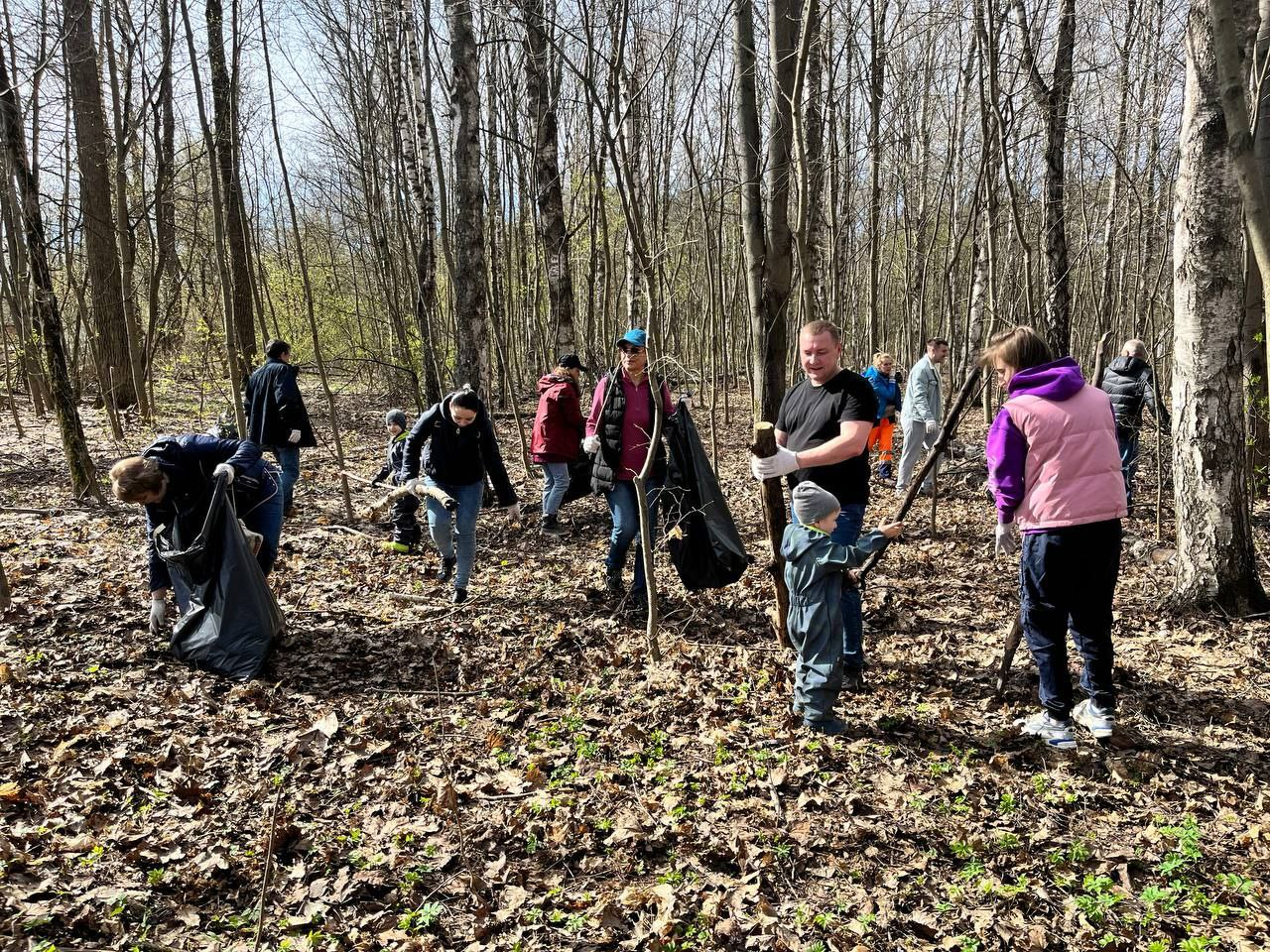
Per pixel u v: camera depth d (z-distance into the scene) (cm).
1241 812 330
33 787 343
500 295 1684
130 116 1413
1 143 764
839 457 397
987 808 339
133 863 303
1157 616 527
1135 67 1437
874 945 269
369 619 551
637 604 564
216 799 347
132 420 1448
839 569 387
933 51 1564
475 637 529
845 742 392
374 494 922
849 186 1559
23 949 257
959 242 1230
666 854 319
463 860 315
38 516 764
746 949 270
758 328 646
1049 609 373
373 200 1572
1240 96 324
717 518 541
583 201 1811
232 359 698
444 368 1415
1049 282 1144
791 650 495
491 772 377
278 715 422
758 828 330
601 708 437
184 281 1783
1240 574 519
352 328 2069
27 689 424
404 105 1471
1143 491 911
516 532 791
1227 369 504
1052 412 362
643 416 550
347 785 362
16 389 1716
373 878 302
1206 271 501
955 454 1073
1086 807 338
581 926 281
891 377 1024
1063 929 274
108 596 559
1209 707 409
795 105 529
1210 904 279
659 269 899
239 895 294
